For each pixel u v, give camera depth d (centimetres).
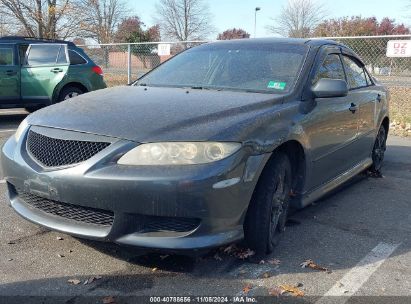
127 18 4178
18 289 304
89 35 3062
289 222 443
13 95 970
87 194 307
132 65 1948
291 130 365
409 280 337
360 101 517
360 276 339
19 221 413
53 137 330
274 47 465
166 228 309
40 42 1009
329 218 459
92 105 369
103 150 310
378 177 621
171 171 298
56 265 337
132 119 330
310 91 411
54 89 1009
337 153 467
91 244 369
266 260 355
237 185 314
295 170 402
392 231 431
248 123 334
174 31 5106
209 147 307
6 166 355
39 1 2802
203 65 465
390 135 962
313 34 4000
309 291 314
